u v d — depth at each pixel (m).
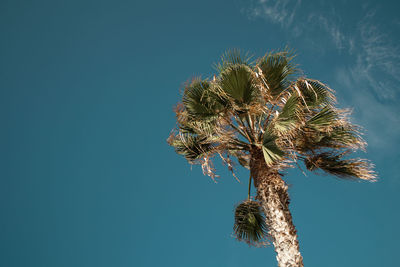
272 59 8.65
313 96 8.70
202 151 8.86
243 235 9.31
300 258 7.04
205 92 8.60
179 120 8.86
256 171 8.27
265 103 8.39
